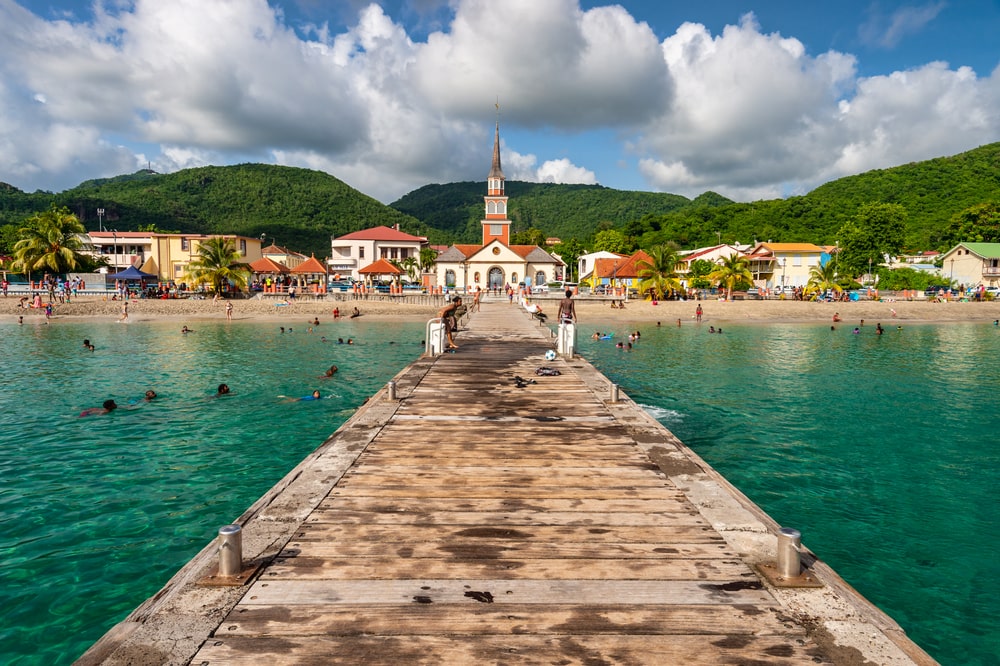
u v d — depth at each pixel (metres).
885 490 9.76
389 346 29.78
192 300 50.47
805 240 101.56
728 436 13.08
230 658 3.10
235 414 14.77
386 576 4.05
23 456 11.20
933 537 8.01
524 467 6.72
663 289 55.66
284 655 3.13
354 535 4.76
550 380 12.85
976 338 35.69
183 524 8.13
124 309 46.50
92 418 14.30
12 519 8.25
